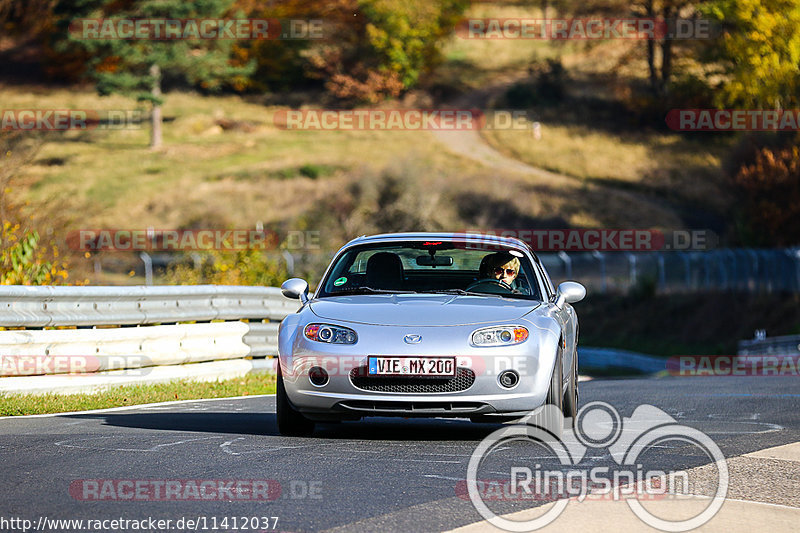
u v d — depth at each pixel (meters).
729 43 178.12
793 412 34.62
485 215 182.62
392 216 154.25
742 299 126.69
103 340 39.88
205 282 75.25
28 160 65.56
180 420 30.61
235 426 29.09
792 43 172.50
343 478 20.62
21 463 22.08
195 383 43.19
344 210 161.38
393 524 16.73
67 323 38.34
